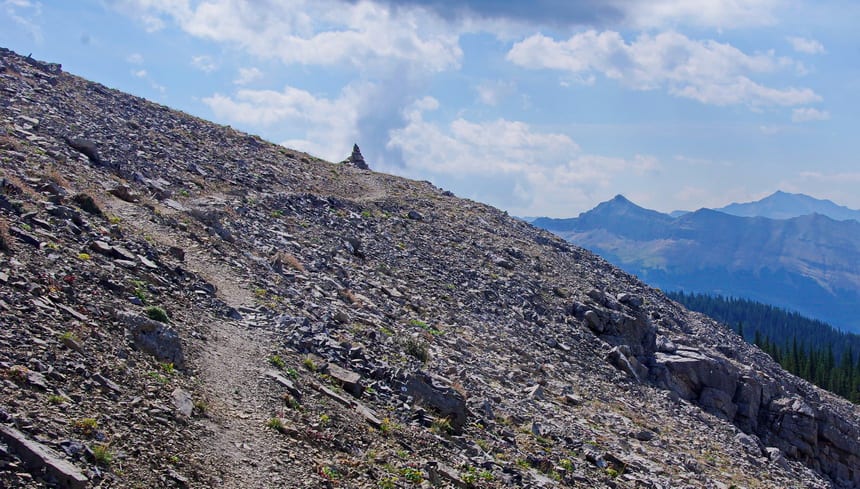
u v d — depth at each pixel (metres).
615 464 30.84
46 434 14.49
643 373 52.75
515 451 26.75
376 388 25.78
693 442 41.78
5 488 12.57
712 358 56.75
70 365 17.45
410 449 22.16
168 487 15.05
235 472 16.80
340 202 59.88
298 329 27.66
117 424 16.22
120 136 50.16
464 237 65.38
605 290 66.94
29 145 36.91
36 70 59.31
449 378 31.39
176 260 29.38
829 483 50.53
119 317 20.81
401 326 37.22
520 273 60.16
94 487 13.80
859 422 76.38
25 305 19.14
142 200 36.66
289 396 21.48
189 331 23.33
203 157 56.16
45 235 24.56
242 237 39.50
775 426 55.06
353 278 42.56
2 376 15.70
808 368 130.38
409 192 77.00
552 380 41.59
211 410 19.09
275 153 71.38
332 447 19.97
